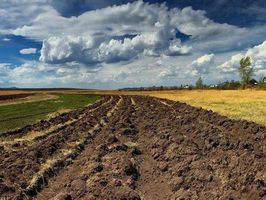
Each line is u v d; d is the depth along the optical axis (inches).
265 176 643.5
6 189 656.4
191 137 1077.1
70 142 1091.9
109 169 772.0
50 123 1638.8
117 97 4547.2
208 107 2178.9
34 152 908.6
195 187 635.5
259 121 1365.7
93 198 600.7
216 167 716.7
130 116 1830.7
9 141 1147.3
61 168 821.2
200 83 6845.5
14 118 1882.4
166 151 906.1
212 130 1123.9
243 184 612.4
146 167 816.9
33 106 2832.2
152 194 647.1
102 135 1210.6
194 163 747.4
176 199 594.6
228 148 877.8
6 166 816.9
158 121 1520.7
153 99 3582.7
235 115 1610.5
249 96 3417.8
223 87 6131.9
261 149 860.0
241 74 5118.1
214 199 572.7
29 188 663.8
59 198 602.9
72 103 3240.7
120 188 633.0
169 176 716.0
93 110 2358.5
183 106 2255.2
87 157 869.2
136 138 1184.8
